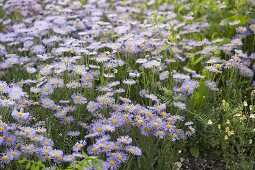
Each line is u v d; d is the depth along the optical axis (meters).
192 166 3.68
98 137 3.50
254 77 4.48
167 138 3.42
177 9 5.75
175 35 4.65
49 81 3.79
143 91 3.87
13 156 3.10
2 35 4.80
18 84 4.02
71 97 3.87
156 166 3.49
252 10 4.64
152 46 4.56
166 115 3.52
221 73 4.09
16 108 3.59
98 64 4.38
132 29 5.17
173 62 4.47
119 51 4.47
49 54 4.48
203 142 3.77
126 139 3.21
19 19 5.59
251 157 3.56
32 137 3.24
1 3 5.65
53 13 5.45
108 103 3.60
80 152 3.34
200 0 5.66
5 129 3.20
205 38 4.59
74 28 4.97
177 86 4.06
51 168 3.00
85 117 3.76
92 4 6.03
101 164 2.85
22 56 4.82
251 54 4.39
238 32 4.73
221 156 3.76
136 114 3.44
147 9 6.08
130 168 3.34
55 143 3.52
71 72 4.21
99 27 4.97
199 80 4.23
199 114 3.67
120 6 5.82
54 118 3.68
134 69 4.42
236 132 3.67
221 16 5.05
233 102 3.88
